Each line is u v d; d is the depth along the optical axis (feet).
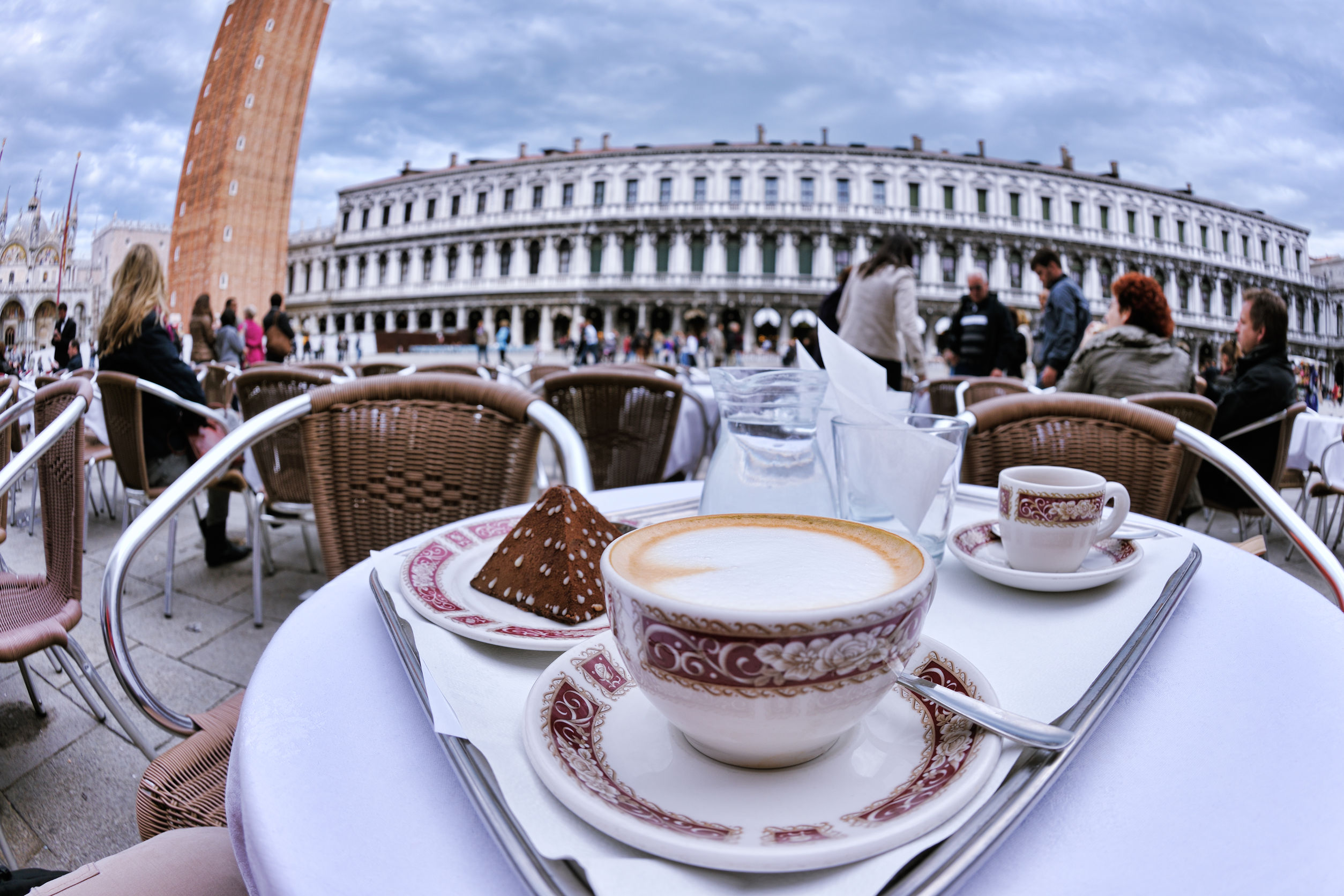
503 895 0.83
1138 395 6.52
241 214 62.69
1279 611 1.60
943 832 0.81
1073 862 0.87
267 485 7.19
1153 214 113.91
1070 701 1.20
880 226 106.11
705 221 107.04
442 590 1.69
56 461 4.41
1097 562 2.04
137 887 1.72
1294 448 11.00
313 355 104.68
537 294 112.37
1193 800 0.98
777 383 1.99
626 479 8.09
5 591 4.60
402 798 1.00
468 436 3.88
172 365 8.16
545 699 1.10
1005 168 108.27
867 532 1.14
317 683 1.30
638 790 0.94
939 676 1.20
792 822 0.86
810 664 0.85
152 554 9.52
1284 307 8.59
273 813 0.95
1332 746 1.07
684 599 0.91
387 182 125.59
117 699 5.77
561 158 112.88
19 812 4.49
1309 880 0.82
